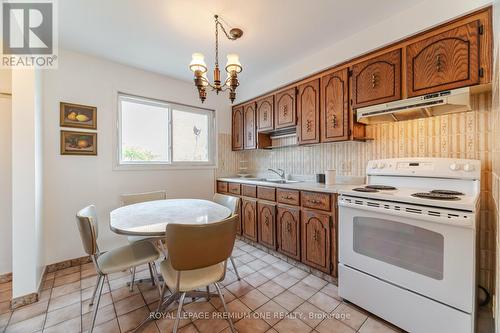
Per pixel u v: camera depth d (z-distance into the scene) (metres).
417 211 1.33
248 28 1.95
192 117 3.31
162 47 2.24
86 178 2.36
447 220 1.21
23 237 1.67
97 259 1.49
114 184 2.55
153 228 1.36
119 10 1.69
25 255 1.67
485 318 1.47
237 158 3.79
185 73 2.88
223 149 3.59
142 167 2.76
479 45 1.42
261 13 1.75
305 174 2.92
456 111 1.71
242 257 2.49
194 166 3.25
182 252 1.17
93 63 2.41
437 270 1.27
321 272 2.05
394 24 1.78
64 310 1.59
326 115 2.33
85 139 2.35
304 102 2.55
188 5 1.65
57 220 2.19
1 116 1.98
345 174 2.48
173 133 3.10
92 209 1.71
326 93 2.33
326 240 1.96
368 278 1.55
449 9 1.50
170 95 3.01
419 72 1.68
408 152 2.00
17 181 1.67
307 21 1.85
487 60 1.39
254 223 2.76
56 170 2.19
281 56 2.45
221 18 1.80
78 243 2.31
